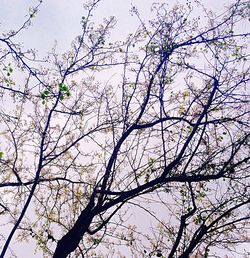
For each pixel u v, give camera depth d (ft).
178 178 28.14
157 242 31.96
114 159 30.83
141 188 28.09
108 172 30.12
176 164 29.35
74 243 27.84
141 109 31.73
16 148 30.53
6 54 24.67
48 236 30.83
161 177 28.09
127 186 31.40
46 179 32.04
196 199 31.42
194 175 28.40
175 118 30.37
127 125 33.40
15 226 24.80
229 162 27.99
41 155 28.40
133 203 30.12
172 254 26.73
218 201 30.60
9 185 30.42
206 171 30.09
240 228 30.58
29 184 32.07
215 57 31.19
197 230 28.04
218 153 29.76
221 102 30.76
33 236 32.30
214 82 29.25
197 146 29.14
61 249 27.45
